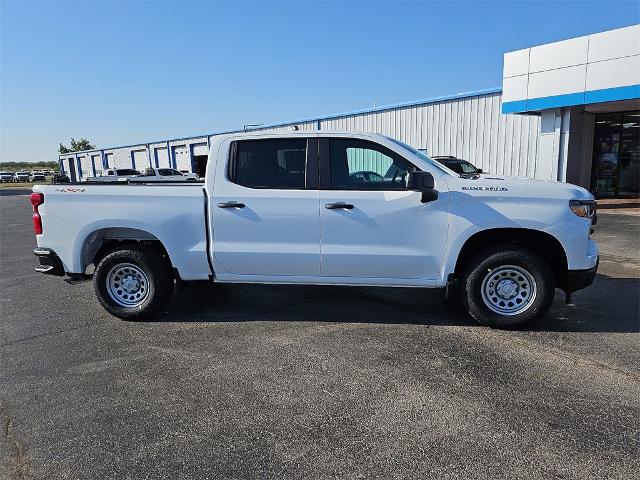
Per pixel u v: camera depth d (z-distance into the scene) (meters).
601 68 12.98
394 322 5.02
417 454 2.77
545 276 4.56
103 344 4.56
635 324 4.86
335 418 3.16
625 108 15.36
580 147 15.59
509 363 3.95
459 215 4.58
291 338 4.60
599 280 6.59
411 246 4.69
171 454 2.80
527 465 2.66
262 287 6.50
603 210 13.91
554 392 3.46
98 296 5.21
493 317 4.70
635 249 8.62
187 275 5.04
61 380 3.80
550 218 4.48
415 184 4.25
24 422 3.19
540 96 14.48
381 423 3.09
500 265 4.64
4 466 2.72
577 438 2.90
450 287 4.71
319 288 6.42
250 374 3.83
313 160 4.80
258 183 4.84
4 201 31.59
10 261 9.30
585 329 4.73
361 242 4.73
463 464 2.67
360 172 4.82
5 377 3.88
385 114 22.73
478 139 18.77
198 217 4.91
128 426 3.11
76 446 2.90
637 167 16.48
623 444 2.83
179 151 41.47
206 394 3.52
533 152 17.05
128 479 2.59
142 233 5.13
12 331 5.00
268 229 4.81
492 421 3.09
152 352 4.33
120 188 4.99
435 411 3.22
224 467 2.68
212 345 4.46
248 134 4.90
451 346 4.34
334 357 4.13
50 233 5.14
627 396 3.39
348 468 2.65
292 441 2.91
